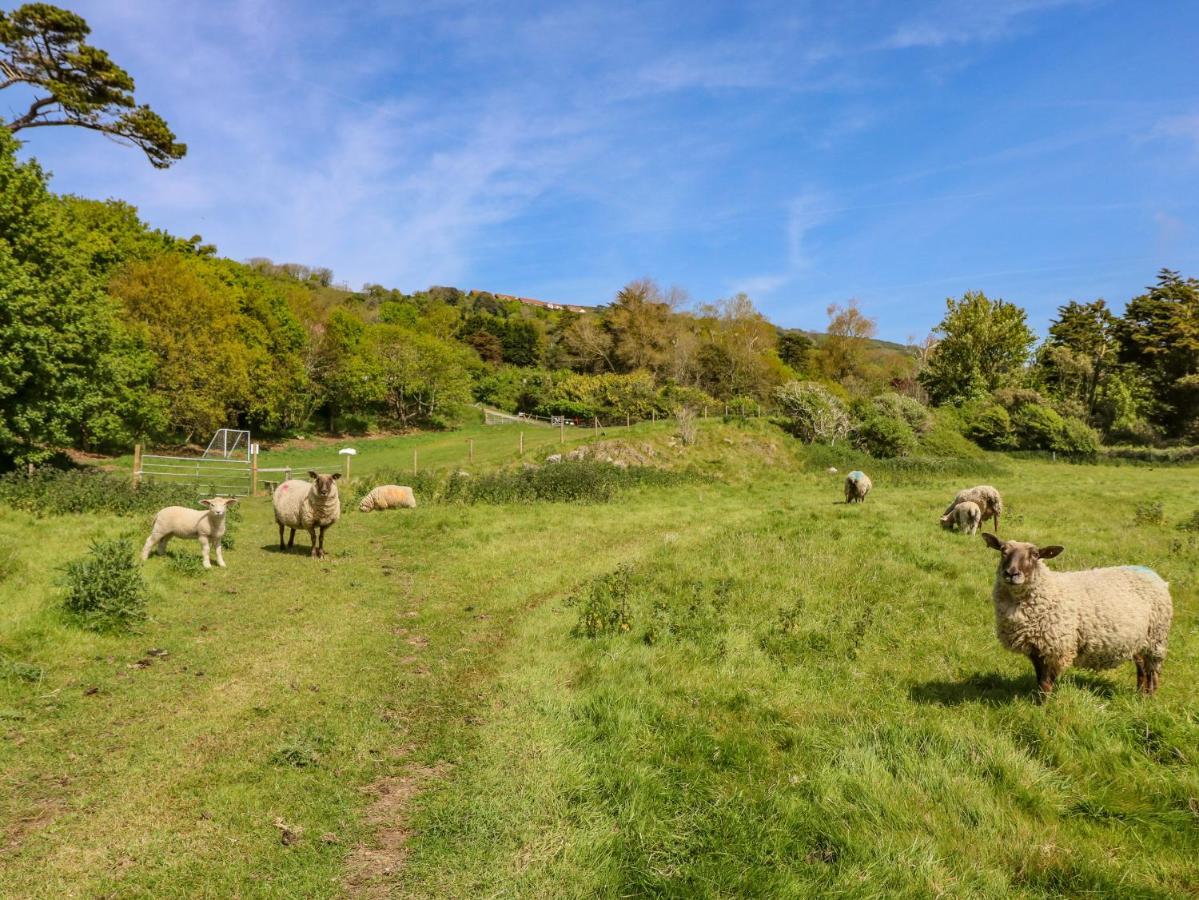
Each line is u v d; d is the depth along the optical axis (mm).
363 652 7691
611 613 8352
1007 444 45656
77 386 22344
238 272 56938
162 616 8508
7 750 5090
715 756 4973
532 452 30609
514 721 5805
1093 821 4059
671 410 46156
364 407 58750
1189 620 7785
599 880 3691
